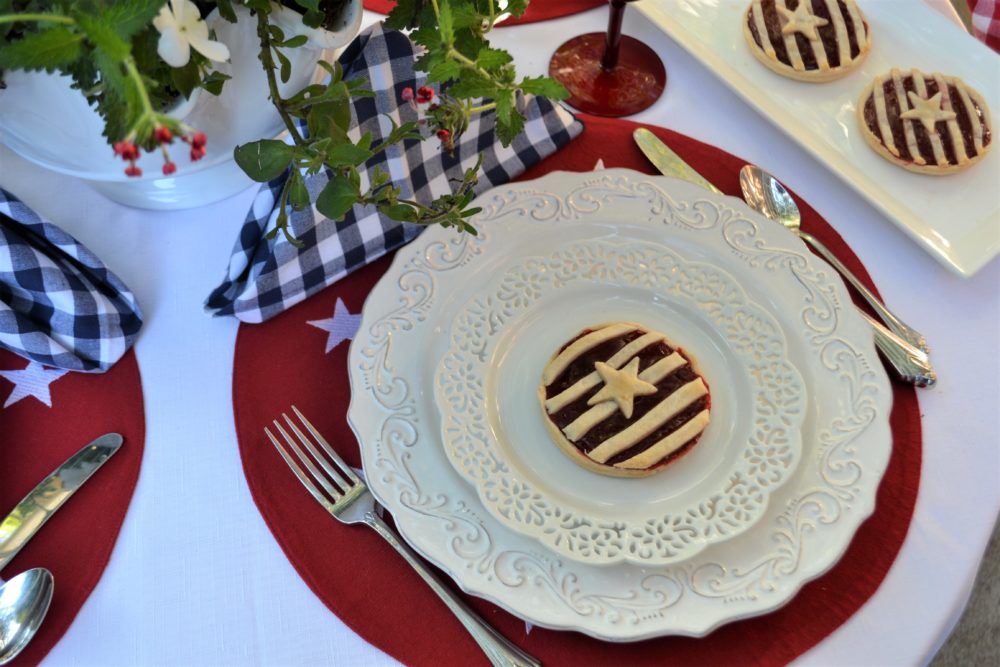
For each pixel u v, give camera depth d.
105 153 0.69
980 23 1.44
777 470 0.67
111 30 0.45
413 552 0.69
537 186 0.84
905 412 0.75
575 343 0.75
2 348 0.80
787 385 0.71
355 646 0.67
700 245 0.81
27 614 0.66
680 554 0.63
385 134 0.82
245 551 0.70
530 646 0.66
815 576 0.63
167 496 0.73
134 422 0.76
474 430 0.71
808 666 0.64
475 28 0.62
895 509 0.70
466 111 0.64
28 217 0.79
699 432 0.70
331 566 0.69
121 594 0.69
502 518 0.65
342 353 0.80
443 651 0.66
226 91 0.69
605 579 0.64
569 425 0.71
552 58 0.99
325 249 0.82
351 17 0.69
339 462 0.73
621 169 0.84
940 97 0.93
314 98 0.63
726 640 0.65
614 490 0.70
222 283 0.81
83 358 0.79
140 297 0.83
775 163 0.93
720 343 0.77
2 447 0.75
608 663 0.65
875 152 0.93
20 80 0.61
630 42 1.02
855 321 0.75
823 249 0.85
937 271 0.85
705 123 0.96
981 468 0.72
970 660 1.45
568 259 0.80
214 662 0.66
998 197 0.89
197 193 0.86
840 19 1.00
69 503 0.72
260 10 0.60
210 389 0.78
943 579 0.67
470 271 0.80
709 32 1.03
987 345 0.80
